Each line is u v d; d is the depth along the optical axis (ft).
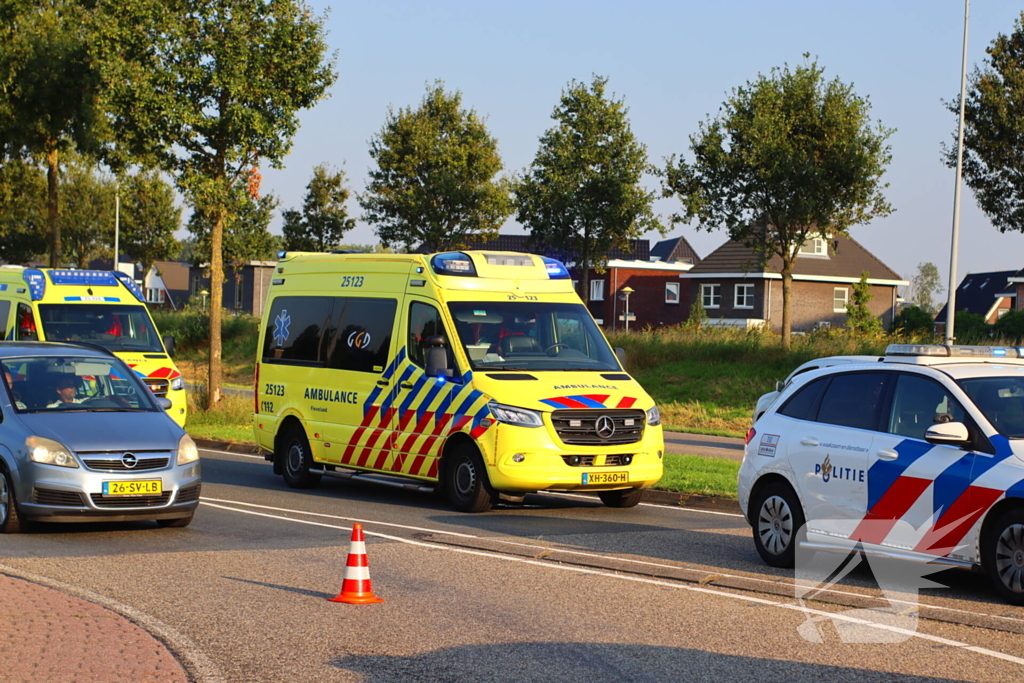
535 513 40.09
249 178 74.02
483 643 21.52
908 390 27.40
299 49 71.56
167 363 60.23
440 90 148.87
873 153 103.91
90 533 34.14
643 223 136.98
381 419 42.98
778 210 104.53
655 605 24.89
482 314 41.32
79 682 17.97
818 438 28.73
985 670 19.67
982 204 88.12
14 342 38.09
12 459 33.01
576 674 19.43
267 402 48.98
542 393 38.45
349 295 45.83
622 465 39.09
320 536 34.04
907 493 26.18
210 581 27.14
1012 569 24.36
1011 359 29.17
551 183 135.33
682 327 123.13
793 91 104.47
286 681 18.83
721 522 38.19
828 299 206.90
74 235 188.96
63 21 96.32
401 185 147.54
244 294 249.14
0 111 93.97
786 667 19.89
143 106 68.49
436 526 36.37
